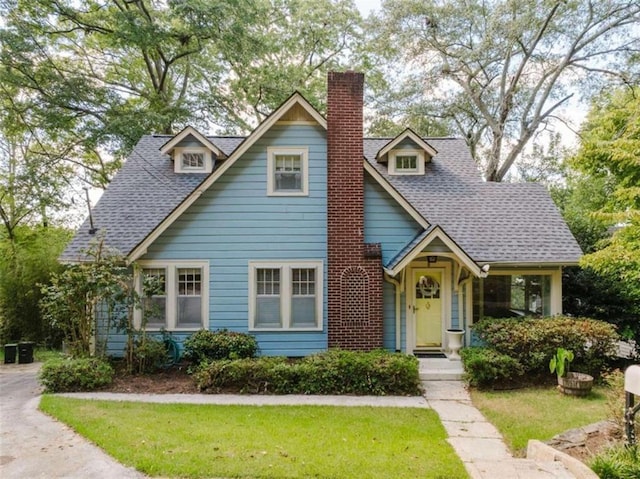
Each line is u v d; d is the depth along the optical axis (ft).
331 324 34.27
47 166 68.49
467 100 81.76
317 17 87.30
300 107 36.35
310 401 26.40
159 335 35.73
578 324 32.50
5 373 37.19
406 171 46.93
